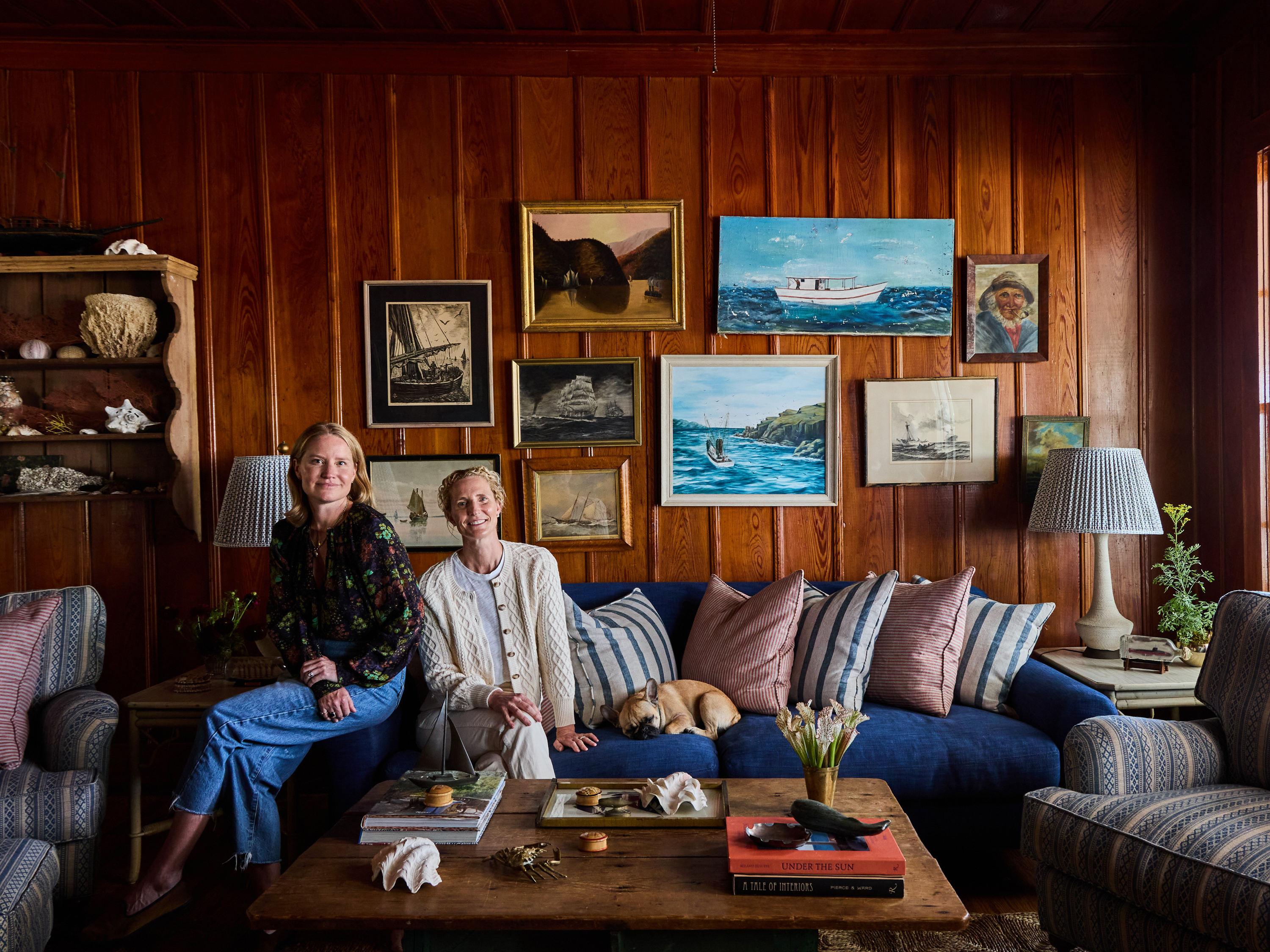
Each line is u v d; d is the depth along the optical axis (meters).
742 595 3.02
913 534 3.41
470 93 3.38
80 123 3.35
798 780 2.02
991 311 3.42
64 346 3.25
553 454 3.39
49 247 3.18
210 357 3.35
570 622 2.76
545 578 2.57
